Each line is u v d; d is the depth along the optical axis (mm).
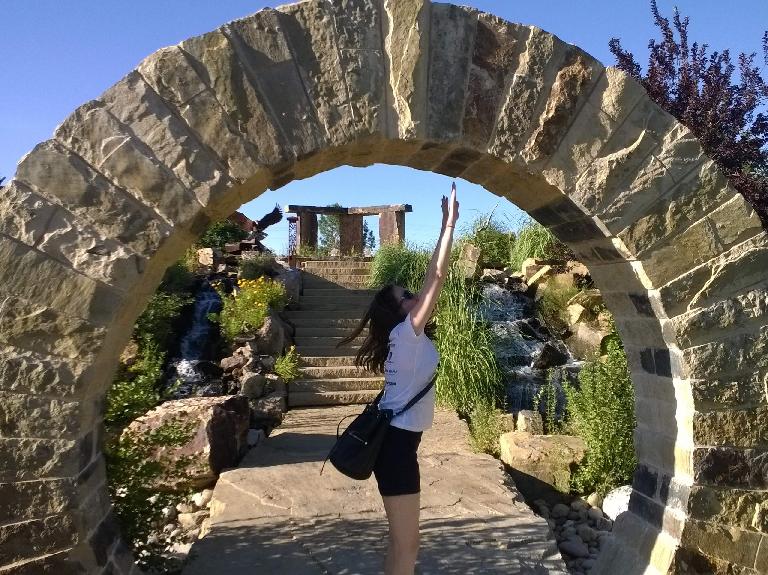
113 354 2857
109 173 2600
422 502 5066
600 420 6156
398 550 3045
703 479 3055
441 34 2938
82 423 2588
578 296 9633
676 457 3236
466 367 8656
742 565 3068
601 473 6043
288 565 3887
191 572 3770
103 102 2629
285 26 2775
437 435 7355
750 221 3121
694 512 3049
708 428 3080
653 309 3232
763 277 3148
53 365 2535
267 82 2740
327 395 9289
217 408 6203
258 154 2715
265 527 4500
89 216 2590
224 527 4500
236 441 6301
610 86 3068
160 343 8945
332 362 10055
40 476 2506
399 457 3059
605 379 6312
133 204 2623
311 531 4445
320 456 6387
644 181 3086
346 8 2830
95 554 2611
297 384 9422
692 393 3086
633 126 3090
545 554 4172
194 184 2654
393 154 3154
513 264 11750
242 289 10305
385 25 2875
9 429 2502
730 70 6977
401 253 12750
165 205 2635
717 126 6730
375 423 3066
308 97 2787
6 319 2518
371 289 12570
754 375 3127
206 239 15414
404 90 2859
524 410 7680
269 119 2732
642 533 3408
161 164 2641
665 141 3104
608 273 3506
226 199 2795
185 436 4047
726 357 3111
